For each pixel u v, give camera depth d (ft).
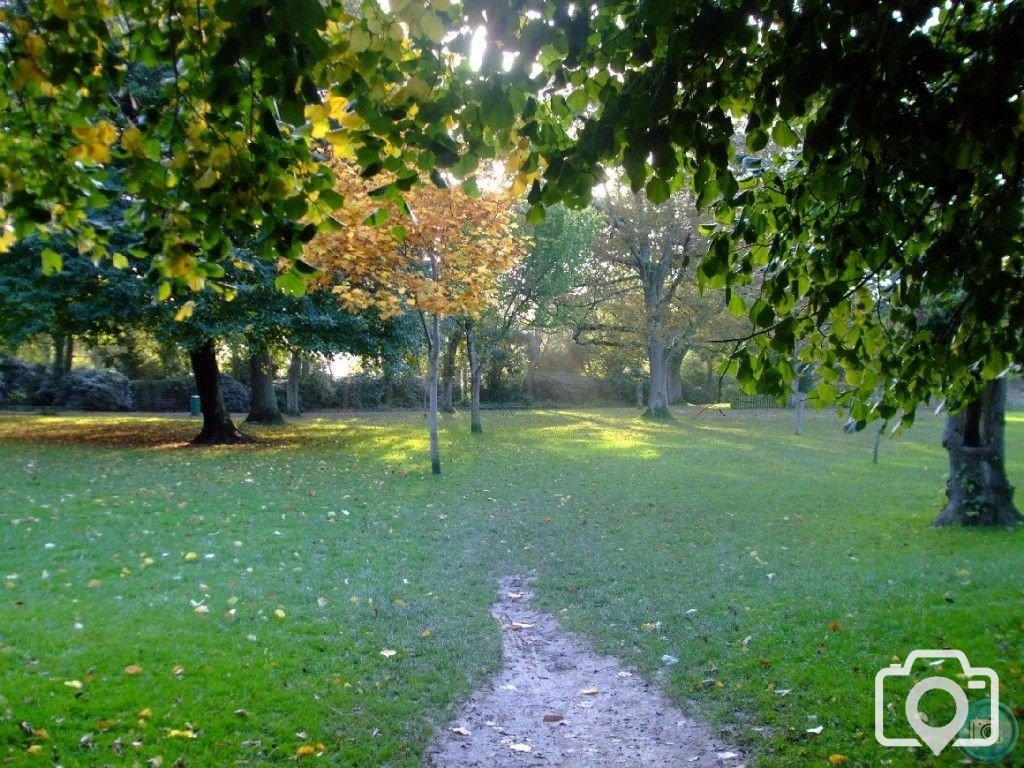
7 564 21.86
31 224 10.11
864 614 18.39
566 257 75.97
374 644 16.74
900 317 11.01
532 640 18.16
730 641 17.24
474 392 74.54
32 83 8.94
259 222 9.36
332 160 31.22
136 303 49.85
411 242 37.01
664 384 101.71
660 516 32.48
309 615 18.38
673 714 14.11
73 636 16.02
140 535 26.00
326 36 8.39
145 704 13.02
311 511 31.45
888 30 7.20
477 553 25.81
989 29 7.63
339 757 11.88
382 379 123.85
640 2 7.52
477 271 39.19
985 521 29.48
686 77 8.19
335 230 9.93
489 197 36.32
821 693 14.17
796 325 9.96
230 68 7.69
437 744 12.78
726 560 24.81
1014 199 8.37
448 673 15.56
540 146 8.92
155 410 106.73
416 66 8.46
